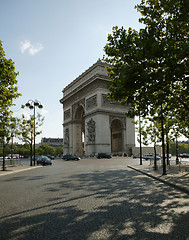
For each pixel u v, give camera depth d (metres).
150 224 7.75
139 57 14.35
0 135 36.59
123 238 6.48
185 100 17.66
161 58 14.45
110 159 75.44
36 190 15.08
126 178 22.80
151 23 15.17
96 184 18.06
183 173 26.88
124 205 10.58
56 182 19.52
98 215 8.86
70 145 110.19
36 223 7.89
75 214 9.02
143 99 15.88
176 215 8.91
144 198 12.31
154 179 22.23
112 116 92.06
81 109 110.56
